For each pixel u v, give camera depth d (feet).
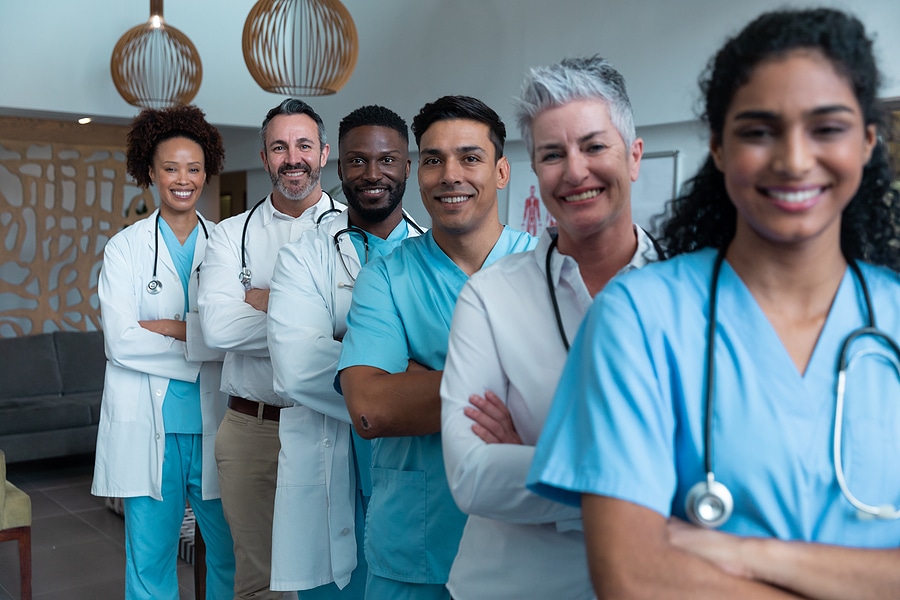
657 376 3.01
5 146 20.26
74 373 19.65
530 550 4.35
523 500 3.95
